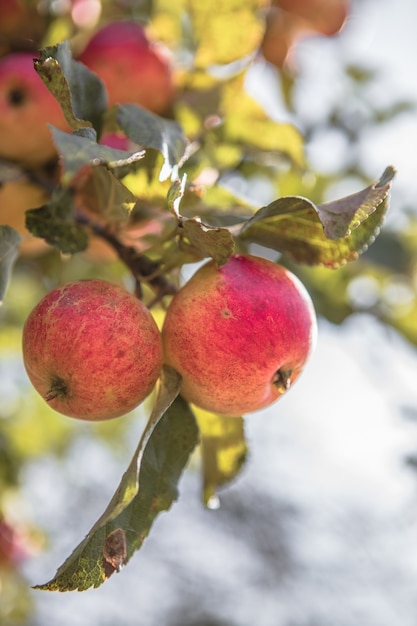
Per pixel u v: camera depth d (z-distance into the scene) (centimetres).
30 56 64
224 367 52
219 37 68
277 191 78
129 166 55
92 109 56
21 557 90
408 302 80
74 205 58
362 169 85
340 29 80
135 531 52
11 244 55
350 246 55
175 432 54
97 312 51
